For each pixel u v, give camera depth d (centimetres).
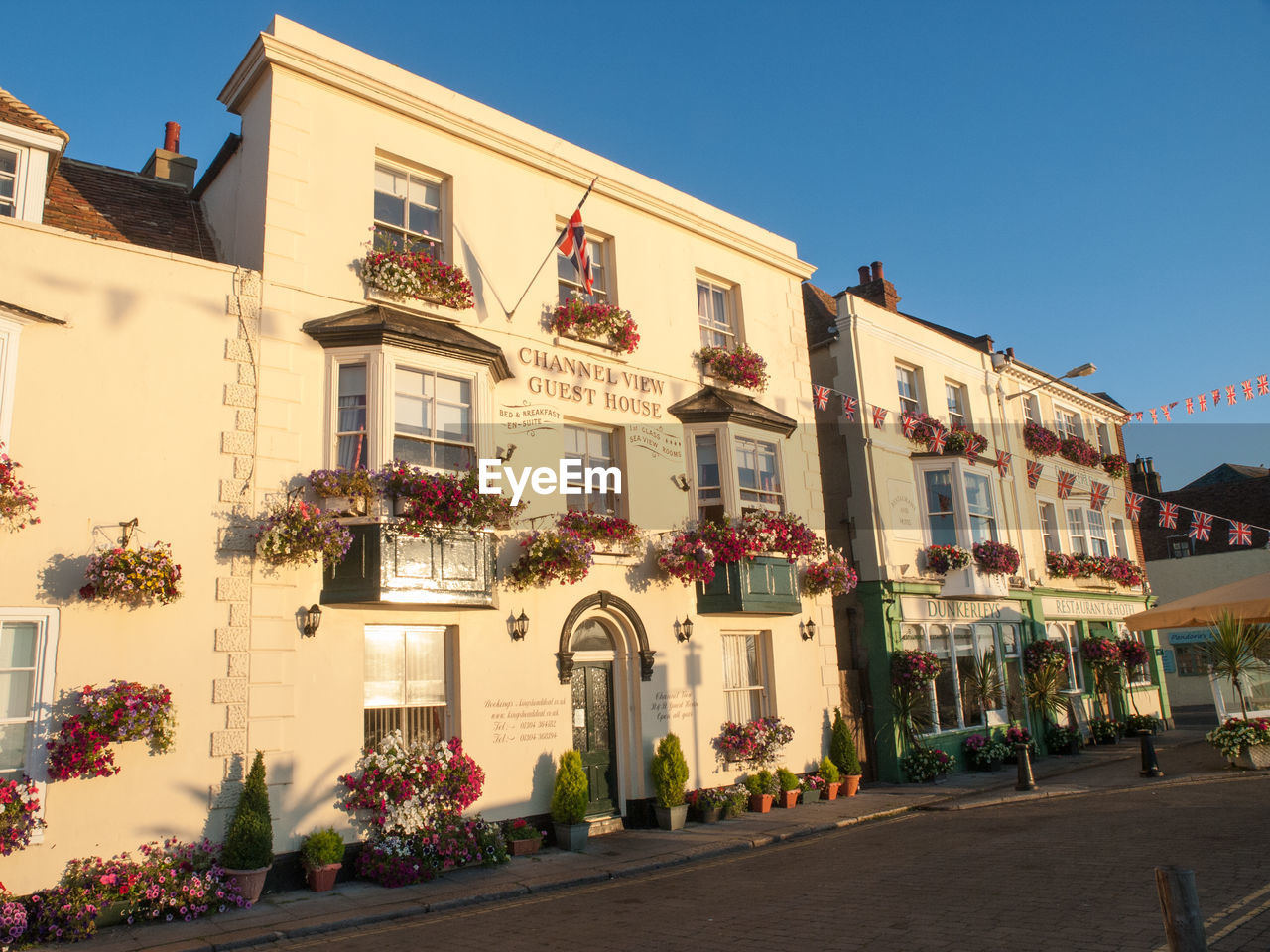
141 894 810
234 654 930
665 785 1245
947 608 1855
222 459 967
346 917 816
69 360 895
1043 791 1445
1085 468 2527
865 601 1727
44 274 898
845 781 1503
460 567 1059
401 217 1202
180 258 982
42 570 843
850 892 825
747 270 1645
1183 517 3491
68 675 839
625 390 1379
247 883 860
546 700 1176
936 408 1992
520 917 816
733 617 1438
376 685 1053
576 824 1118
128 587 852
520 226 1305
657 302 1466
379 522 1002
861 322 1841
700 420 1445
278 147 1077
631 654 1303
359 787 980
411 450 1084
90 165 1252
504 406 1214
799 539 1439
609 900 870
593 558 1263
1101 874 824
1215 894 721
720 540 1353
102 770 820
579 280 1375
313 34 1124
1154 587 3422
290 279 1055
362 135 1158
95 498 884
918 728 1683
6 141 976
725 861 1061
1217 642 1683
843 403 1742
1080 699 2244
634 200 1457
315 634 988
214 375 980
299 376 1040
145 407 930
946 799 1432
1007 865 896
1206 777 1477
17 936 742
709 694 1376
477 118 1277
